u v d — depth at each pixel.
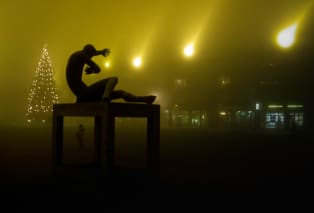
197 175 9.17
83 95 7.82
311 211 5.75
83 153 14.27
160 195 6.79
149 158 7.59
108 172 7.07
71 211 5.59
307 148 17.53
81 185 7.53
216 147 17.78
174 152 15.07
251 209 5.85
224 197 6.68
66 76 8.12
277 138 25.66
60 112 8.26
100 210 5.68
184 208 5.86
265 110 47.25
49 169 9.77
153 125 7.56
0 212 5.50
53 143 8.47
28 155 13.23
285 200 6.48
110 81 7.52
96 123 8.82
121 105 7.14
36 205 5.93
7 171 9.42
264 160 12.49
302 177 8.95
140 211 5.65
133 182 7.39
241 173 9.55
